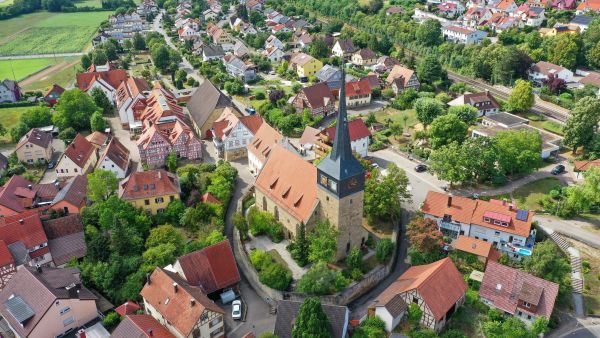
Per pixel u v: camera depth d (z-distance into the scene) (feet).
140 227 347.97
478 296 282.56
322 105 576.61
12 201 371.35
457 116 467.52
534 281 273.95
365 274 303.27
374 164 451.53
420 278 270.05
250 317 278.67
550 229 346.74
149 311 271.90
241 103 631.97
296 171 331.77
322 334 234.99
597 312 279.90
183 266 283.18
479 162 390.63
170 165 448.65
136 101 546.67
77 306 264.52
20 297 263.70
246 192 403.75
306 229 312.29
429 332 252.42
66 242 330.13
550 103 588.50
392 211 349.82
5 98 638.53
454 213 337.52
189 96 637.30
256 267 307.99
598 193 346.13
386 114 587.68
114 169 425.28
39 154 471.62
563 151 466.70
